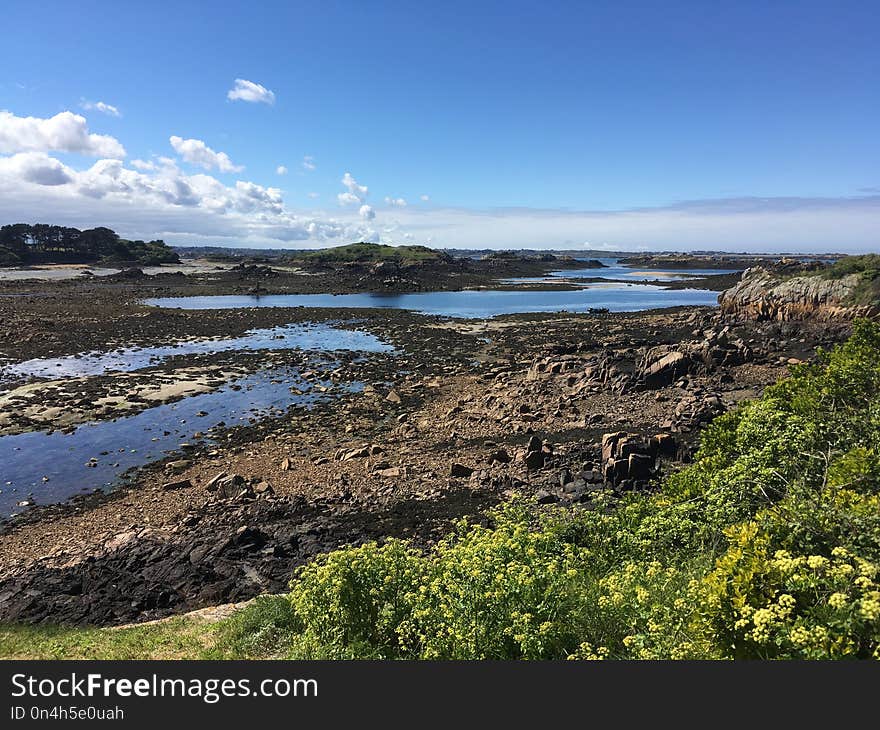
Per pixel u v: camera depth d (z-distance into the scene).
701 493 12.65
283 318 73.12
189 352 51.62
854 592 5.93
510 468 23.36
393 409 33.94
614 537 12.26
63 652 11.12
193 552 17.33
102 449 27.67
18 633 13.00
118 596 15.26
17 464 25.81
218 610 13.80
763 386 31.94
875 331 25.47
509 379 39.09
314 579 9.78
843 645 5.48
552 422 29.00
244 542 17.69
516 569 8.14
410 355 50.41
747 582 6.29
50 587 15.80
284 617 11.52
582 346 48.22
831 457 11.65
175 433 29.91
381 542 17.69
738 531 7.80
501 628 7.44
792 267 109.44
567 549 10.09
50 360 47.09
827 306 54.34
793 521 7.59
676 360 34.75
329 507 20.58
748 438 14.05
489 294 113.88
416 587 9.09
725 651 6.23
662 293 115.25
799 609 6.13
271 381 40.78
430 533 18.12
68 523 20.34
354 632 8.90
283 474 24.14
